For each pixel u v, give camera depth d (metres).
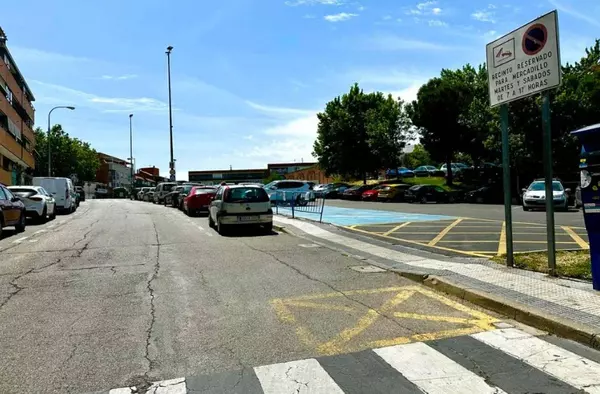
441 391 3.73
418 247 11.09
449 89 42.84
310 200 26.92
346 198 44.16
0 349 4.72
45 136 75.88
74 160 77.81
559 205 22.66
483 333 5.10
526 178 37.12
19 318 5.73
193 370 4.20
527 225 15.28
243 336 5.07
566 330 4.90
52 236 14.38
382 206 30.36
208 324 5.48
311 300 6.52
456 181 47.59
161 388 3.84
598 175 6.12
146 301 6.50
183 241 12.91
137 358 4.48
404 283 7.54
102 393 3.77
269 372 4.13
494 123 34.22
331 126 52.19
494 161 42.88
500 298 6.00
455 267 8.20
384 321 5.57
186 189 29.72
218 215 14.96
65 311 6.03
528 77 7.29
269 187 34.09
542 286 6.59
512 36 7.62
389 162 47.88
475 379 3.94
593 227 6.24
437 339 4.93
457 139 43.78
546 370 4.11
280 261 9.57
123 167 122.25
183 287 7.31
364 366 4.25
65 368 4.25
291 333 5.16
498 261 8.59
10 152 38.91
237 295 6.80
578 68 37.44
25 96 52.06
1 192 14.42
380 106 49.41
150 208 32.09
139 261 9.66
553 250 7.23
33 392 3.80
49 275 8.26
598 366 4.18
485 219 17.97
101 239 13.45
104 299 6.61
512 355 4.46
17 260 9.85
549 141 7.19
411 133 46.78
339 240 12.73
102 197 94.62
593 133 6.08
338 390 3.77
